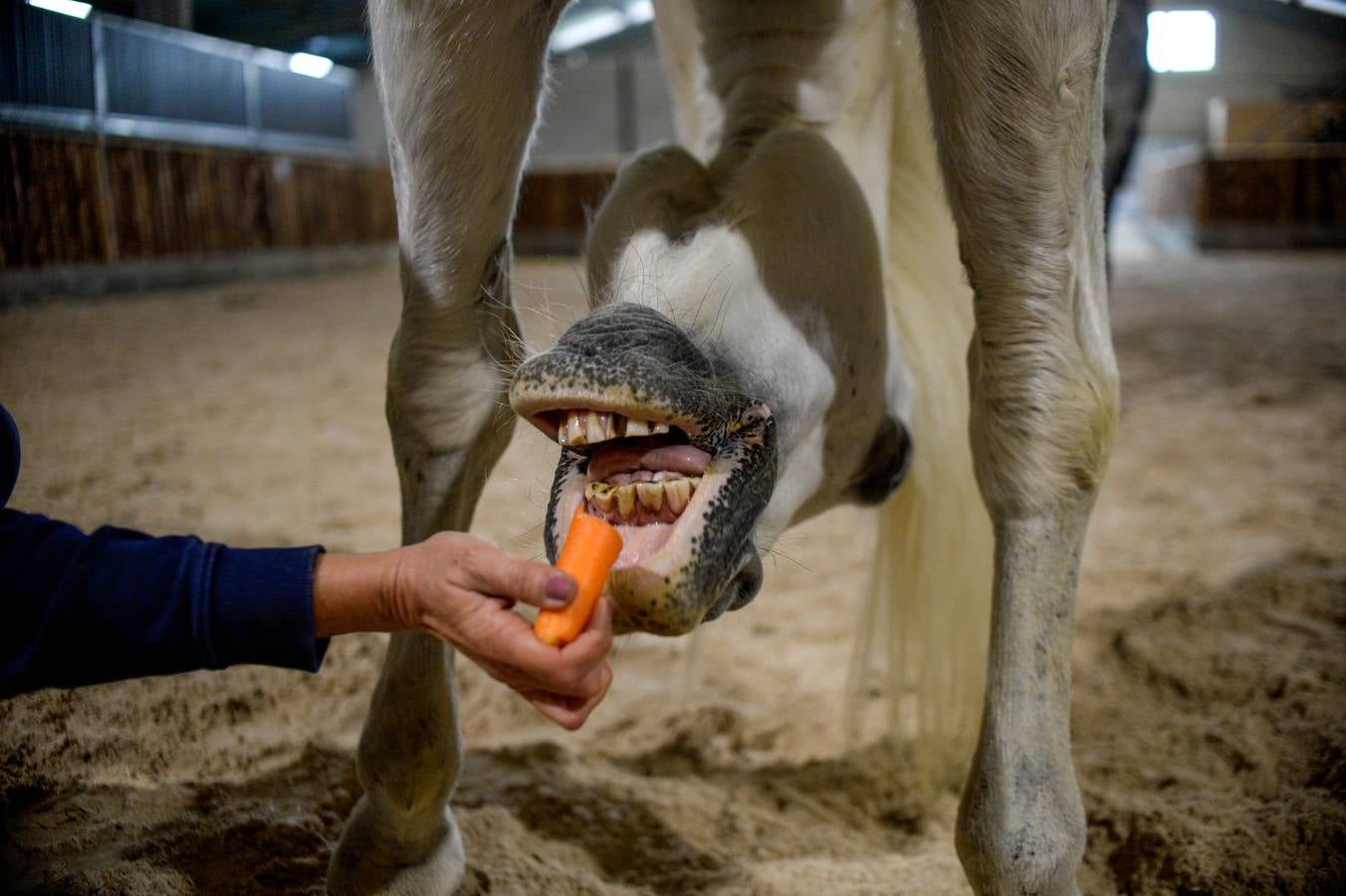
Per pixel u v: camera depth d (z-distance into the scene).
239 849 2.40
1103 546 4.76
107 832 2.43
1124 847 2.57
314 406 7.17
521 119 2.01
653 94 27.34
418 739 2.11
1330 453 6.19
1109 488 5.64
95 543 1.54
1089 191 2.04
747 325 1.93
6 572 1.50
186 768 2.80
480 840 2.53
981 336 2.03
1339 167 19.16
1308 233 19.41
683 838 2.68
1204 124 28.34
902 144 2.82
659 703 3.49
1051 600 1.98
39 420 6.29
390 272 16.36
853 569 4.63
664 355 1.65
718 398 1.71
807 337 2.07
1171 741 3.03
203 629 1.50
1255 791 2.75
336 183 16.16
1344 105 24.47
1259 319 11.32
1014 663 1.96
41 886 2.22
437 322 2.10
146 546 1.54
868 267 2.27
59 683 1.54
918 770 2.97
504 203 2.07
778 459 1.91
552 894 2.34
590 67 27.42
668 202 2.05
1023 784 1.90
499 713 3.34
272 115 15.26
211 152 13.05
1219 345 9.73
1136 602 4.07
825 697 3.54
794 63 2.47
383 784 2.11
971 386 2.12
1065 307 1.97
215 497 5.04
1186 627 3.78
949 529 2.92
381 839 2.16
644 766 3.12
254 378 7.97
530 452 2.32
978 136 1.87
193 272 12.67
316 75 16.42
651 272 1.90
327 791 2.71
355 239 16.77
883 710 3.47
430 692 2.11
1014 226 1.91
